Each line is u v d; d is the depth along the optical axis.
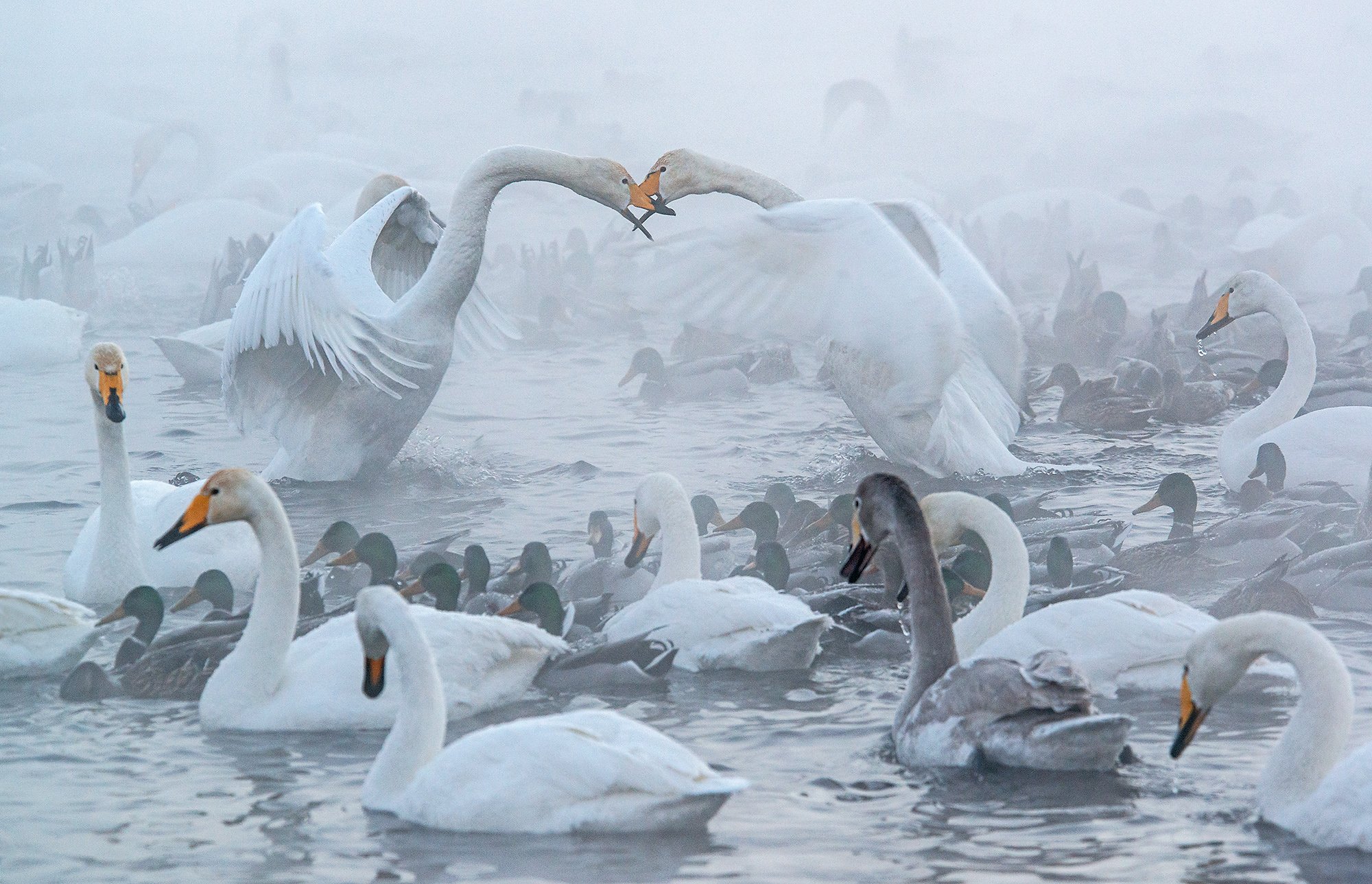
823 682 12.87
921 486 19.02
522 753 9.79
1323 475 18.67
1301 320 19.84
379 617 10.35
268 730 11.77
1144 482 19.83
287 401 19.67
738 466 20.78
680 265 11.41
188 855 9.38
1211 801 10.08
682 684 12.84
